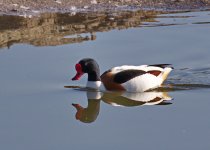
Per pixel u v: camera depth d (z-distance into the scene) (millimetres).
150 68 14711
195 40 17609
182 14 21250
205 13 21328
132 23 19953
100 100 13953
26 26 19734
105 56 16328
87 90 14492
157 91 14461
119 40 17828
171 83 14789
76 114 12898
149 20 20375
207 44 17172
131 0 23219
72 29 19312
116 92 14438
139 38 17969
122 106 13453
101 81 14656
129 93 14422
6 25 19859
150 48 16953
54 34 18734
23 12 21484
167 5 22578
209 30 18703
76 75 14617
